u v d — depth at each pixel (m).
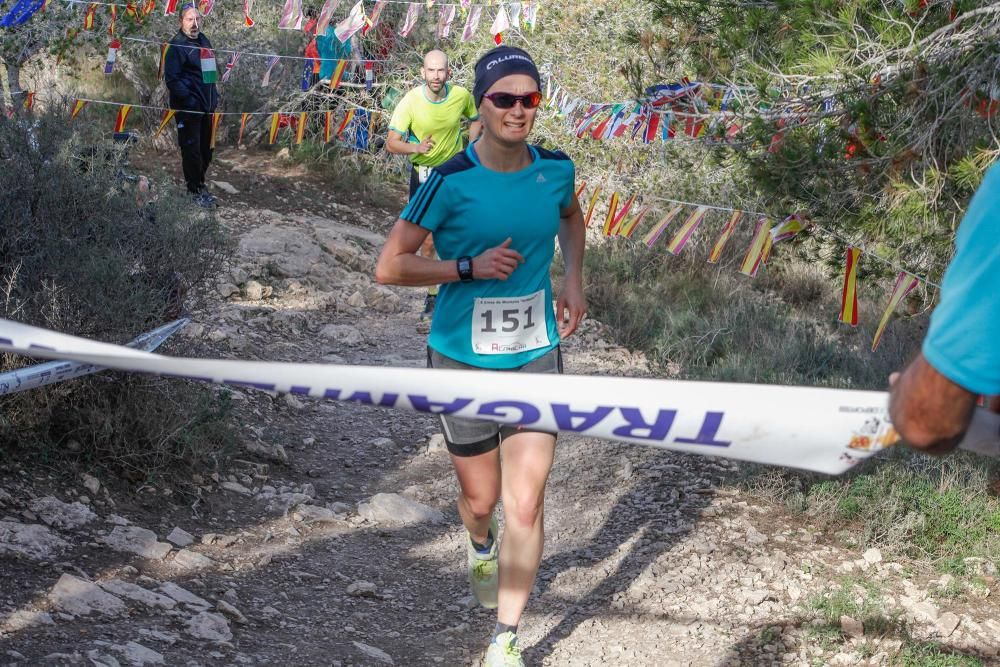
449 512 4.86
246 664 3.22
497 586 3.60
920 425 1.32
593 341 7.69
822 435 1.54
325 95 11.68
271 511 4.55
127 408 4.45
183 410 4.59
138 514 4.18
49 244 4.36
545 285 3.26
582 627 3.72
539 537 3.16
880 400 1.52
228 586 3.79
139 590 3.49
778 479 4.82
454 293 3.22
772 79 4.71
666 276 9.02
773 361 6.55
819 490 4.68
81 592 3.36
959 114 4.21
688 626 3.70
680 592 3.95
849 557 4.27
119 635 3.19
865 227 4.37
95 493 4.14
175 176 10.80
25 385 3.43
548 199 3.15
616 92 9.30
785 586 3.98
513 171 3.14
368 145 12.36
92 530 3.88
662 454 5.32
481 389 1.64
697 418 1.56
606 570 4.16
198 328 6.55
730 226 4.93
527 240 3.14
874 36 4.48
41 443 4.22
